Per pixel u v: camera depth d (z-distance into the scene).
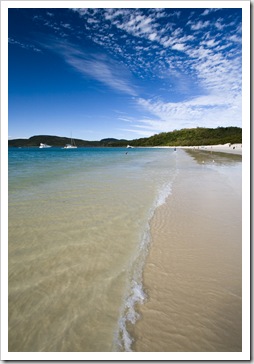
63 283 3.44
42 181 11.58
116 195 8.64
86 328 2.67
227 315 2.85
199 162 24.59
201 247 4.53
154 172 15.88
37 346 2.47
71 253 4.31
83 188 9.90
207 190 9.48
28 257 4.14
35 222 5.82
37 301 3.07
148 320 2.79
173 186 10.43
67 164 23.27
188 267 3.86
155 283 3.46
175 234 5.14
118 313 2.89
